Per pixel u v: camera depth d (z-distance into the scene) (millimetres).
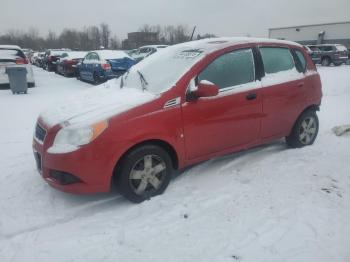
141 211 3662
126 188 3711
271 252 2924
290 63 5082
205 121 4066
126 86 4500
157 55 4938
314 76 5320
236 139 4453
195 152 4113
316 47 28172
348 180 4203
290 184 4125
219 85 4223
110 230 3342
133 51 19328
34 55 36688
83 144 3428
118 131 3510
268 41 4836
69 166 3445
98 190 3570
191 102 3951
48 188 4234
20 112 8727
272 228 3252
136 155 3672
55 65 22625
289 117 5023
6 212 3713
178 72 4078
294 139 5277
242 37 4906
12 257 2992
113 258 2928
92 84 15492
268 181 4230
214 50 4258
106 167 3516
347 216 3422
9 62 13188
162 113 3752
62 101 4391
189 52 4418
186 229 3295
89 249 3059
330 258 2832
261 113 4605
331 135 6094
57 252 3033
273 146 5539
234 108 4293
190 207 3689
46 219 3588
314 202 3691
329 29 44688
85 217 3607
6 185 4344
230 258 2867
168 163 3953
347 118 7566
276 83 4742
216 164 4844
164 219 3488
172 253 2959
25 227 3443
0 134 6695
